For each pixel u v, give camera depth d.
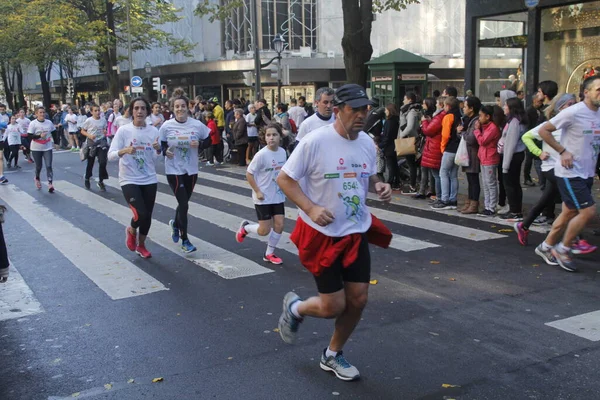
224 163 17.91
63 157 21.44
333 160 3.75
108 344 4.80
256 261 7.22
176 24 42.34
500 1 15.08
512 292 5.81
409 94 11.56
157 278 6.61
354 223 3.80
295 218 9.75
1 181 14.66
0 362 4.53
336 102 3.76
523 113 8.66
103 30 32.62
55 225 9.62
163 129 7.30
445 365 4.24
